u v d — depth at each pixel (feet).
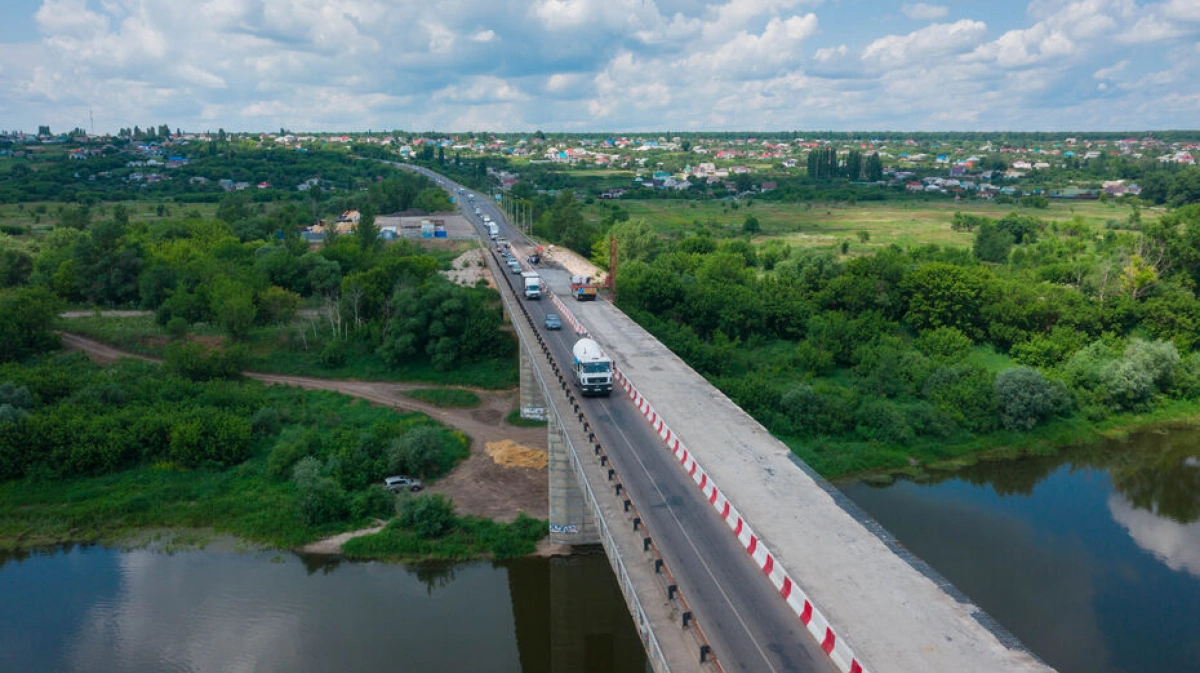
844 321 360.28
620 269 404.16
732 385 291.79
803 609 105.19
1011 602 183.32
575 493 211.00
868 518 132.77
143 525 228.84
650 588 113.60
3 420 251.60
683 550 124.67
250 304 364.79
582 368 205.67
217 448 256.32
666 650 99.30
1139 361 321.93
